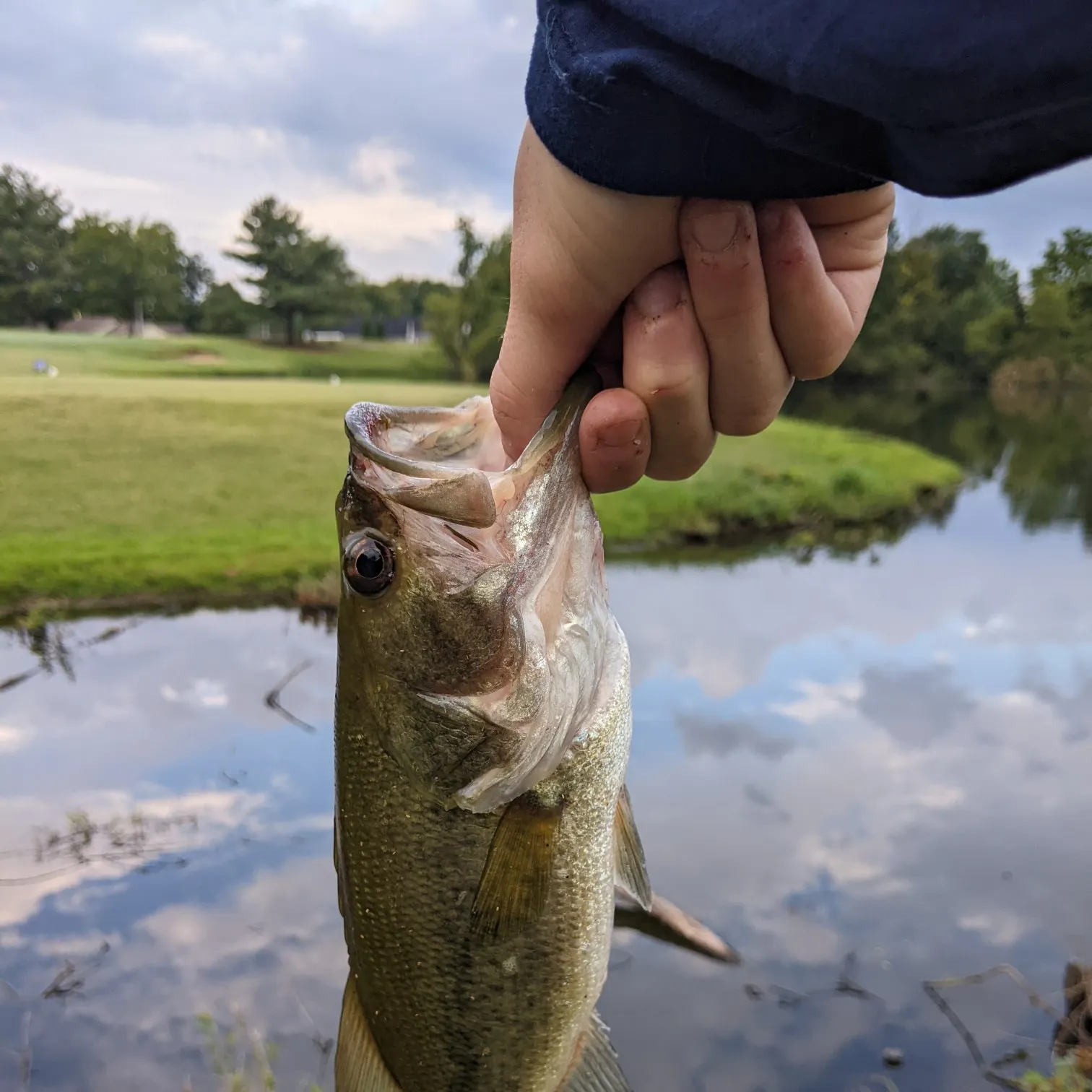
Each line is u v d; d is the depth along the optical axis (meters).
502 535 0.25
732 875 0.81
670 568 1.85
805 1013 0.66
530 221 0.20
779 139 0.16
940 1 0.14
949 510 2.59
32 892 0.77
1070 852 0.84
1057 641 1.40
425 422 0.27
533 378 0.22
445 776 0.25
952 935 0.74
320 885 0.80
